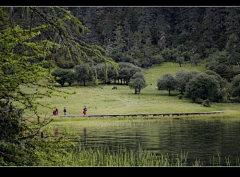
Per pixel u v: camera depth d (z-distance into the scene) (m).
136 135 34.97
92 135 35.25
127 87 139.00
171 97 115.75
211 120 57.50
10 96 8.90
